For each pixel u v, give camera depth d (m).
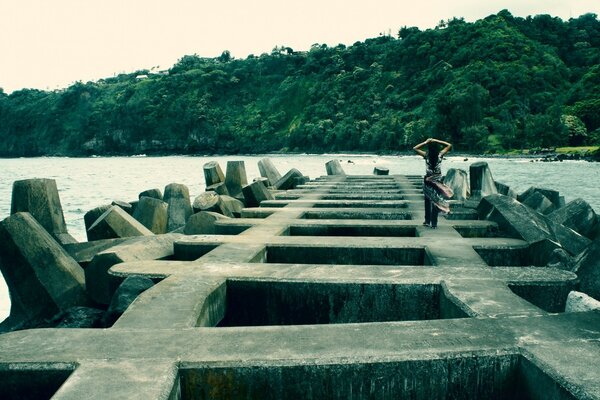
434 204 8.56
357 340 3.53
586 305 4.28
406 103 129.38
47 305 6.96
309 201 13.46
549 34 143.50
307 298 5.40
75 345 3.52
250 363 3.21
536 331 3.66
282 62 198.75
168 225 13.73
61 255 7.35
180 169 70.56
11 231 7.05
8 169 75.06
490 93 109.62
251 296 5.52
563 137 84.50
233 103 187.38
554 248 7.44
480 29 137.38
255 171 52.59
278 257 7.52
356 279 5.34
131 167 80.06
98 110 192.75
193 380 3.22
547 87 111.19
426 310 5.21
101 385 2.88
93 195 30.80
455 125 96.19
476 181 12.29
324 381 3.22
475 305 4.36
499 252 7.29
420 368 3.24
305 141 148.88
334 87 160.62
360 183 20.33
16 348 3.47
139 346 3.50
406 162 76.44
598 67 106.12
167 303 4.56
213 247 7.65
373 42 188.62
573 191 27.89
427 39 150.62
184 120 181.12
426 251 7.00
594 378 2.84
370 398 3.26
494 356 3.29
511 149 88.69
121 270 5.97
